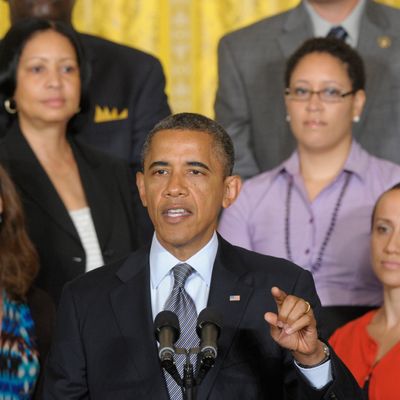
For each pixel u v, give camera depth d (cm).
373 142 2167
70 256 1769
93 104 2117
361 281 1848
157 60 2188
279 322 1117
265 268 1277
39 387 1541
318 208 1884
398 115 2159
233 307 1241
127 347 1232
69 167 1852
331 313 1828
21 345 1537
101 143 2105
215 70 2580
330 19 2217
